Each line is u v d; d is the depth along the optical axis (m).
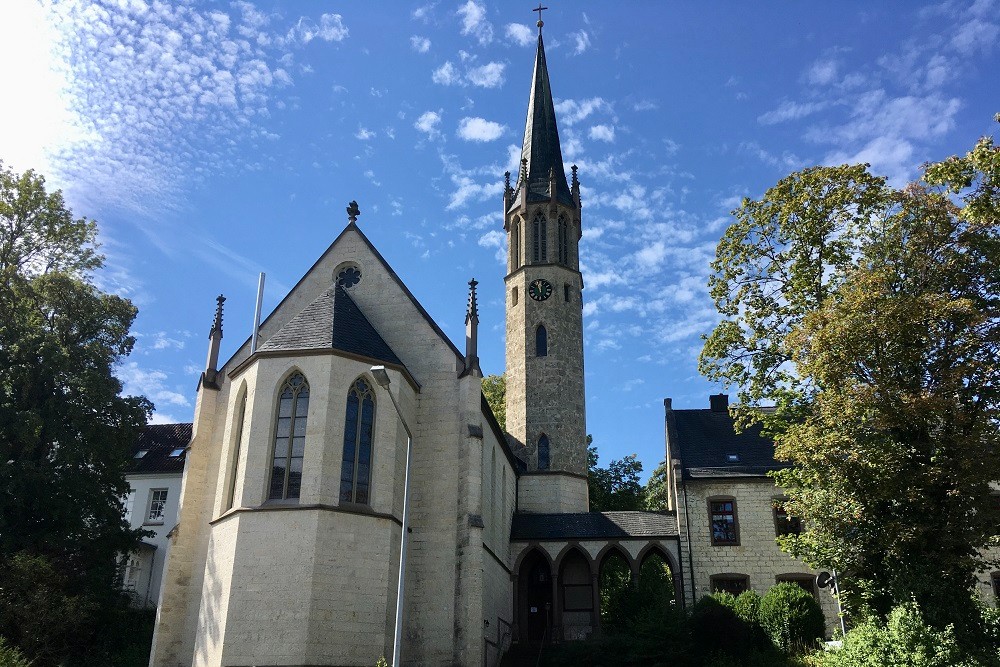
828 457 26.28
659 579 42.12
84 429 37.09
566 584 44.09
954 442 24.62
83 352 39.22
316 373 30.39
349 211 38.72
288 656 26.72
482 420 34.94
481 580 31.20
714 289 33.78
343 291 34.59
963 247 27.03
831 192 30.66
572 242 56.72
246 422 30.45
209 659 27.61
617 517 42.44
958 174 24.50
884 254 28.41
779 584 34.69
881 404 25.42
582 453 51.12
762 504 40.25
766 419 31.72
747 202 33.47
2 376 36.53
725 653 31.27
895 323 25.52
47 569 32.75
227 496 30.38
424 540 32.16
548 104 64.06
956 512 25.06
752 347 32.84
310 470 29.00
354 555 28.59
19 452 36.56
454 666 30.16
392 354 33.50
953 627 23.02
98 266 42.28
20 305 38.47
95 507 36.75
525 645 37.78
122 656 34.44
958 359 25.94
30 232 40.56
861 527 26.56
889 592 25.92
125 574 46.62
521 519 43.78
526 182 57.25
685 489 40.91
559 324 53.47
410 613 31.14
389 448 30.75
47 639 31.59
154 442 54.34
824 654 28.70
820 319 27.28
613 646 31.89
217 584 28.66
